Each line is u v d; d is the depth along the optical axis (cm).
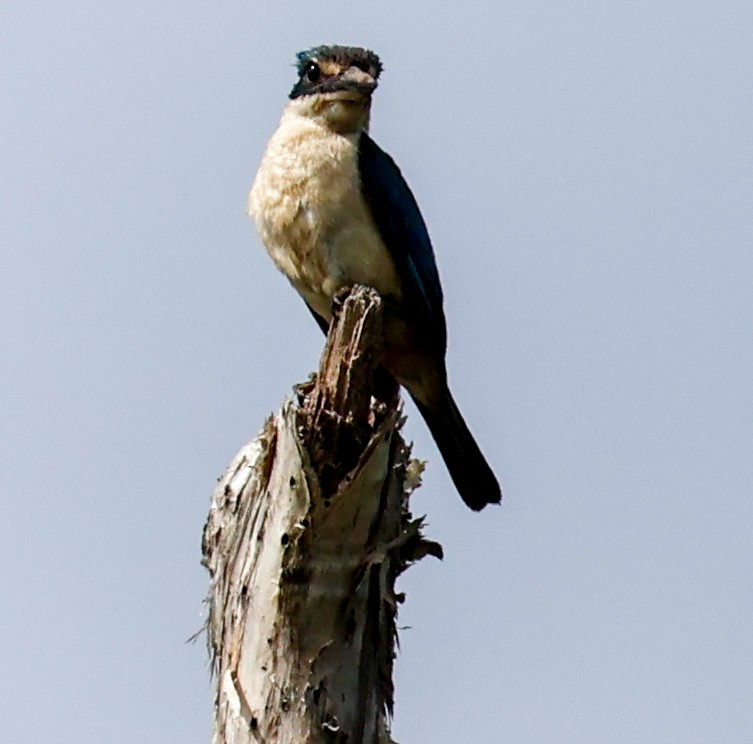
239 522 1004
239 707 953
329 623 963
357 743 958
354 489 962
